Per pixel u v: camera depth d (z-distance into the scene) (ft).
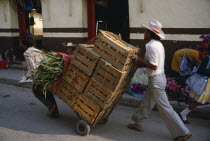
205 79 13.65
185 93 17.07
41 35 32.96
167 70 21.15
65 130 14.02
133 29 22.04
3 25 30.81
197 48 16.31
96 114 12.59
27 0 29.63
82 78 12.66
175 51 20.65
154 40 12.47
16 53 31.30
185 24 19.99
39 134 13.53
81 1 25.02
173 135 12.62
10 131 13.91
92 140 12.84
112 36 13.29
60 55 13.48
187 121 14.80
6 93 21.54
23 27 31.45
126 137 13.25
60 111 17.08
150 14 21.15
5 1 29.99
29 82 22.94
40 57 15.44
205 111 15.52
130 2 21.77
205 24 19.31
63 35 26.73
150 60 12.08
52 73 13.30
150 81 12.66
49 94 15.17
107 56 11.93
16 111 17.16
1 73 27.14
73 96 13.10
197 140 12.86
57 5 26.48
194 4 19.42
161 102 12.50
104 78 12.07
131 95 18.84
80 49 12.43
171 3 20.20
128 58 11.82
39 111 17.15
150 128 14.42
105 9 25.61
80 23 25.53
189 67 18.16
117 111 17.12
